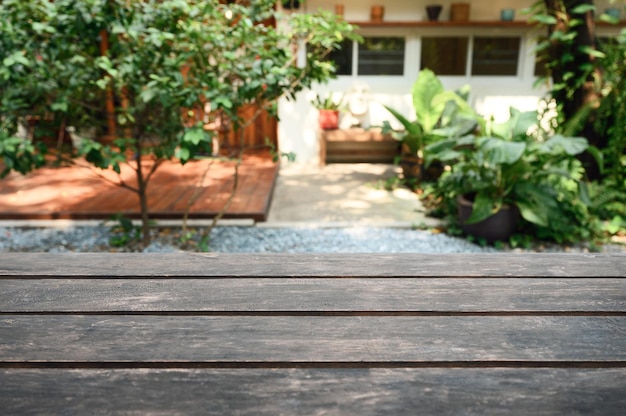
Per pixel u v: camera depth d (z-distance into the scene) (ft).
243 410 2.18
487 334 2.81
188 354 2.60
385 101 22.86
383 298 3.23
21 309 3.07
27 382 2.36
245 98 11.39
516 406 2.22
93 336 2.77
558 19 15.94
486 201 13.00
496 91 22.58
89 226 14.19
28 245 12.86
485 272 3.64
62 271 3.61
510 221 13.19
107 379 2.39
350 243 13.11
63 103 10.61
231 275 3.56
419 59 22.40
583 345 2.71
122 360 2.55
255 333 2.81
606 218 15.02
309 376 2.42
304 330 2.84
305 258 3.86
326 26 11.75
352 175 20.93
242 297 3.23
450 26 21.84
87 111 13.78
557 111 16.93
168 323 2.91
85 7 9.91
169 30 11.12
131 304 3.14
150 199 15.96
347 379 2.40
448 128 15.58
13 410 2.16
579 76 16.12
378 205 16.62
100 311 3.05
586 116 15.88
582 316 3.03
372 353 2.61
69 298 3.22
